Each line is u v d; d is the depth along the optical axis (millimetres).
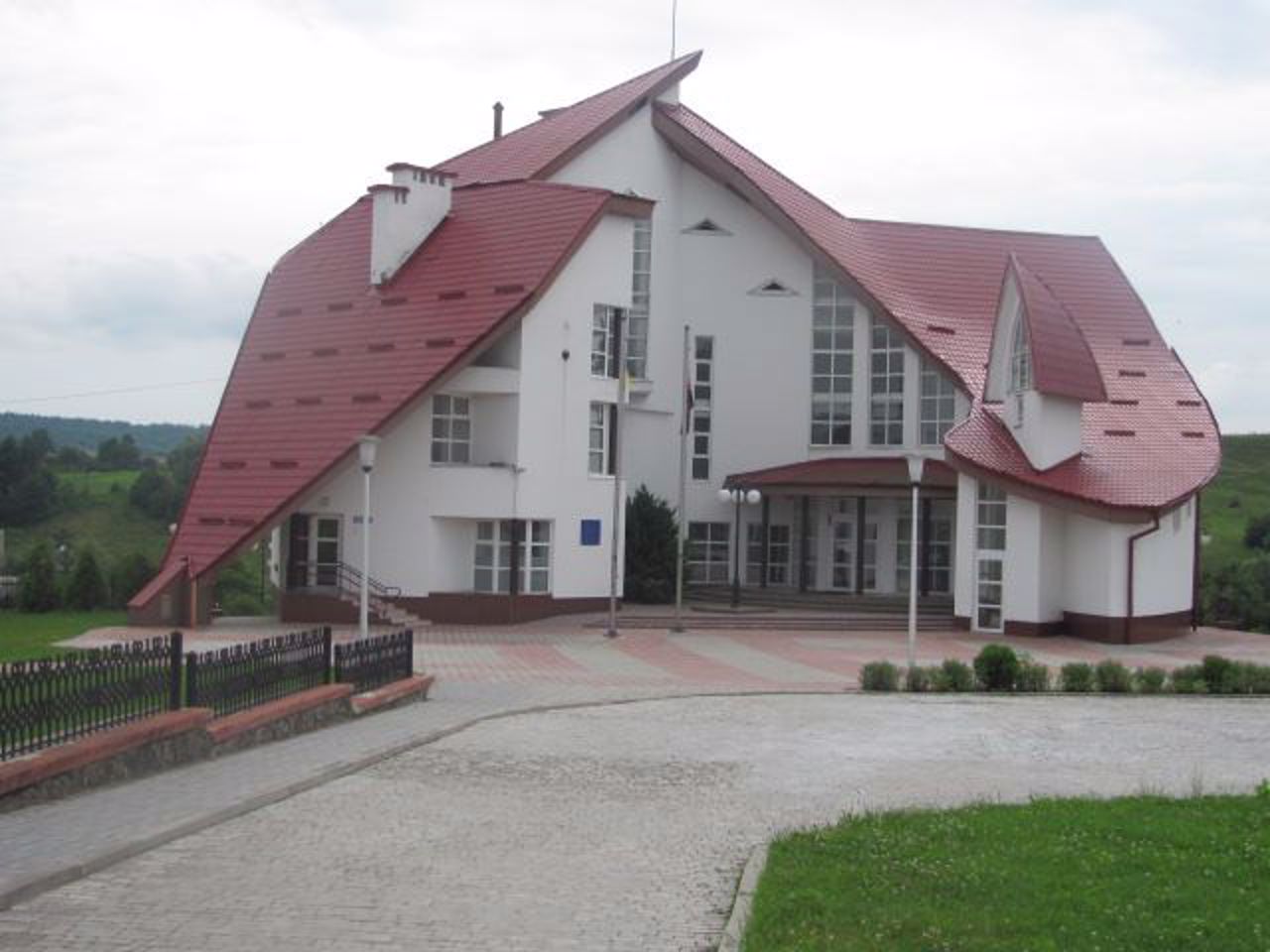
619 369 37688
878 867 10047
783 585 45438
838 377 45156
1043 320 36469
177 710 14742
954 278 46719
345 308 38344
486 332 34719
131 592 42688
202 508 35469
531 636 33594
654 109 45344
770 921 8609
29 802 11891
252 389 37906
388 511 36031
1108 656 32344
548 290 36031
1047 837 11094
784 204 44562
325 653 19109
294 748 16156
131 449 102000
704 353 46000
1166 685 24875
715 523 45844
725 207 45906
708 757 16734
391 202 38000
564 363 37031
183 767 14406
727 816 12945
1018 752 17391
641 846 11570
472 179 44375
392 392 34781
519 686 24078
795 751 17312
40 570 41750
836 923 8555
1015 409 37781
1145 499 34969
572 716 20594
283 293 40500
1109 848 10664
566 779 14922
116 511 80875
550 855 11156
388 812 12766
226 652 16141
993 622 36594
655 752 17094
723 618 37188
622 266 38406
